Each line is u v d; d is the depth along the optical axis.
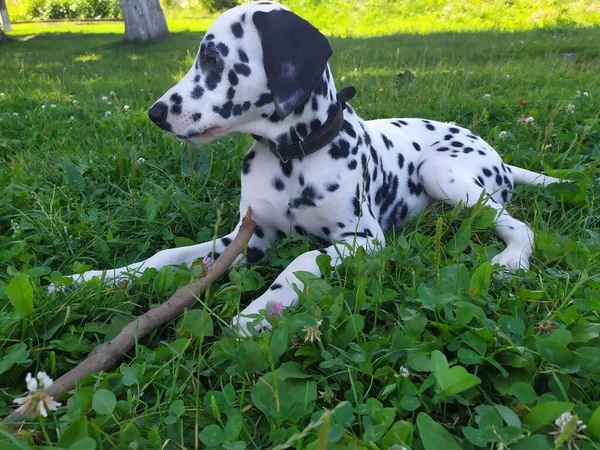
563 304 0.44
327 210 0.57
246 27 0.53
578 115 1.00
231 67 0.53
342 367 0.40
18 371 0.41
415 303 0.47
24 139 0.99
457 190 0.65
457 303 0.43
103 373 0.39
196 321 0.44
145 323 0.44
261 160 0.59
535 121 0.98
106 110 1.18
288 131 0.55
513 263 0.54
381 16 3.38
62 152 0.90
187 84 0.54
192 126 0.53
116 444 0.34
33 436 0.34
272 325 0.42
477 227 0.61
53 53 2.71
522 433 0.33
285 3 3.63
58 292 0.49
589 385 0.38
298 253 0.58
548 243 0.56
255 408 0.38
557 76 1.45
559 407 0.34
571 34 2.43
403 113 1.09
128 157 0.84
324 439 0.26
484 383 0.40
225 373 0.41
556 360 0.39
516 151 0.84
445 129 0.74
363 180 0.55
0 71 2.00
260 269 0.59
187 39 3.12
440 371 0.37
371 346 0.41
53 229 0.63
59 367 0.43
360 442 0.33
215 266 0.50
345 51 2.18
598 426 0.33
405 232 0.65
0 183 0.77
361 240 0.57
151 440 0.34
